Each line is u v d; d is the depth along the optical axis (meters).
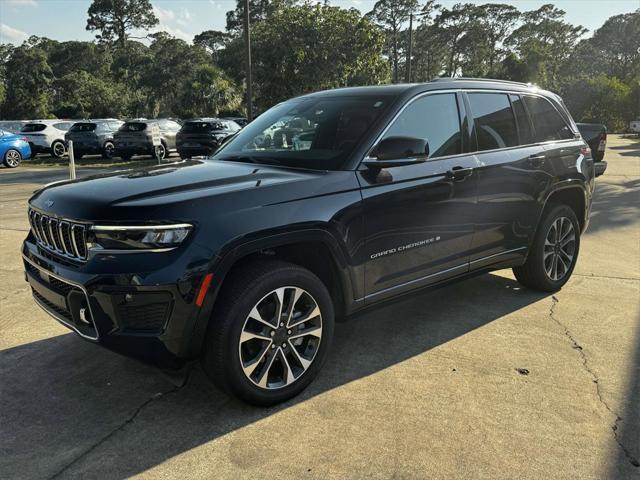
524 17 98.12
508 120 4.31
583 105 43.78
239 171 3.26
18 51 67.31
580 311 4.44
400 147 3.21
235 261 2.75
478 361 3.57
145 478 2.45
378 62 20.00
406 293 3.64
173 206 2.64
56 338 3.93
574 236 4.96
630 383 3.27
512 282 5.20
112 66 73.81
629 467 2.52
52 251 3.00
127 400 3.12
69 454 2.62
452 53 95.81
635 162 16.72
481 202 3.96
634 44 90.19
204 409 3.02
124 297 2.59
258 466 2.53
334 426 2.84
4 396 3.15
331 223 3.07
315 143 3.54
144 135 18.75
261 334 2.91
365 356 3.65
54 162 20.44
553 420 2.89
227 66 45.12
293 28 19.02
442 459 2.57
